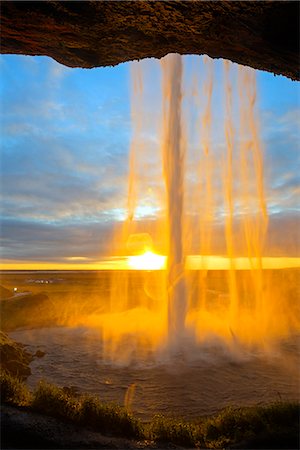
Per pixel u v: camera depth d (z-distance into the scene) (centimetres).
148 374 1258
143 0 494
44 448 476
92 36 586
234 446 518
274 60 639
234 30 562
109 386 1128
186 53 656
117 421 585
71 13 524
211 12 519
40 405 594
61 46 621
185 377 1223
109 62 684
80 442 505
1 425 509
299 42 566
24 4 504
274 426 556
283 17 521
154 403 978
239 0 489
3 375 677
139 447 519
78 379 1200
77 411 592
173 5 504
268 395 1051
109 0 494
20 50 640
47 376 1230
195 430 601
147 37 591
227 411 640
